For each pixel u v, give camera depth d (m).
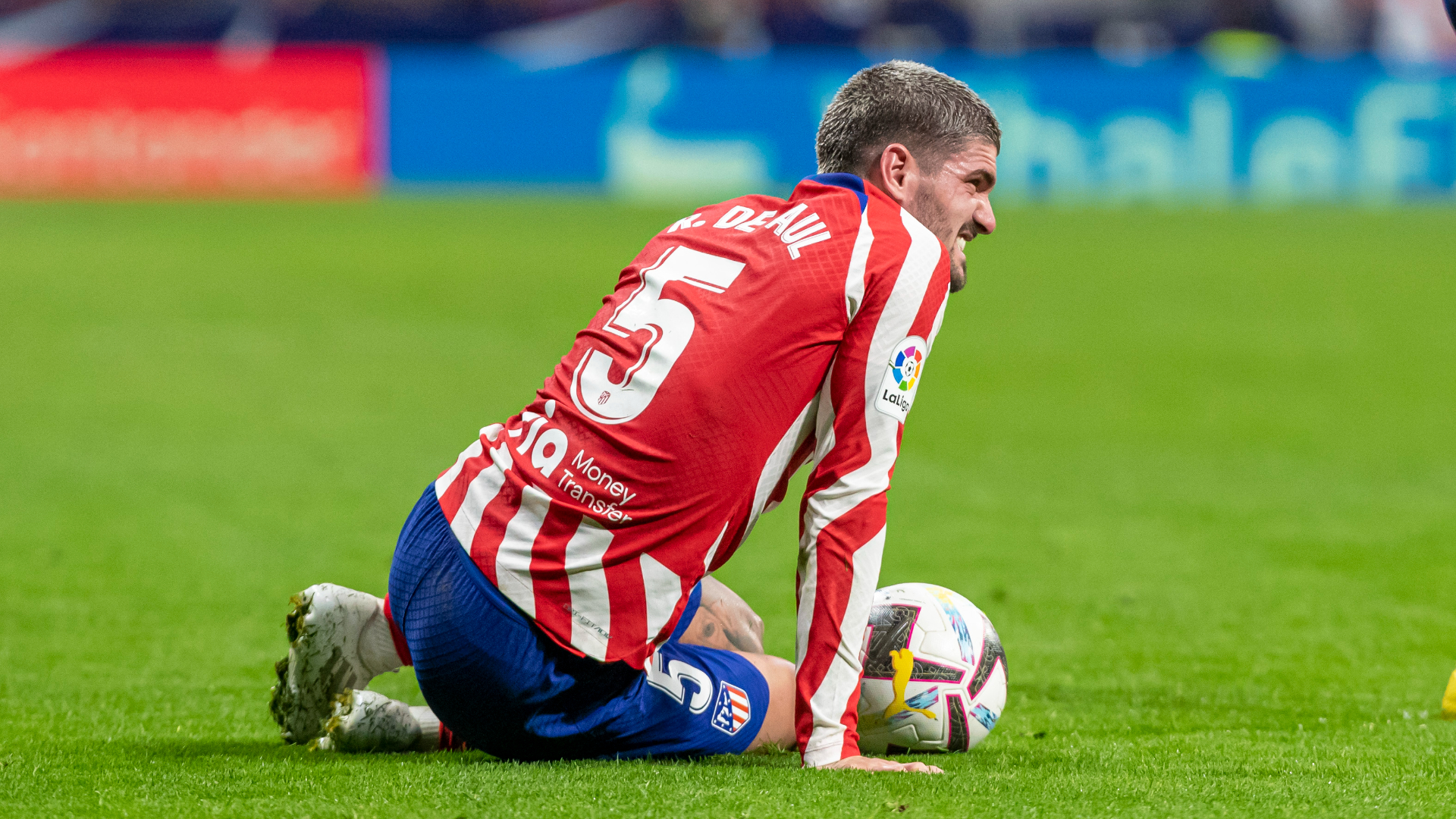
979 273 60.50
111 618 16.78
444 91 90.12
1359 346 44.25
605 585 9.48
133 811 8.87
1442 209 84.38
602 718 9.78
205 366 38.81
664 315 9.67
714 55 96.88
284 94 89.19
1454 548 21.16
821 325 9.59
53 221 75.00
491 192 90.88
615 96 89.56
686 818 8.55
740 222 10.07
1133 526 22.73
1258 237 72.44
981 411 34.03
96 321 45.97
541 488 9.47
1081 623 16.81
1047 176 89.25
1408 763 10.59
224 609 17.33
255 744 11.20
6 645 15.38
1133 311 51.06
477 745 10.16
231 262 60.06
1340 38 96.06
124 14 97.75
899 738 10.98
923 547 21.08
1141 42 96.06
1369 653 15.45
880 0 96.50
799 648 9.96
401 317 47.56
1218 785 9.67
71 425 31.20
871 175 10.19
